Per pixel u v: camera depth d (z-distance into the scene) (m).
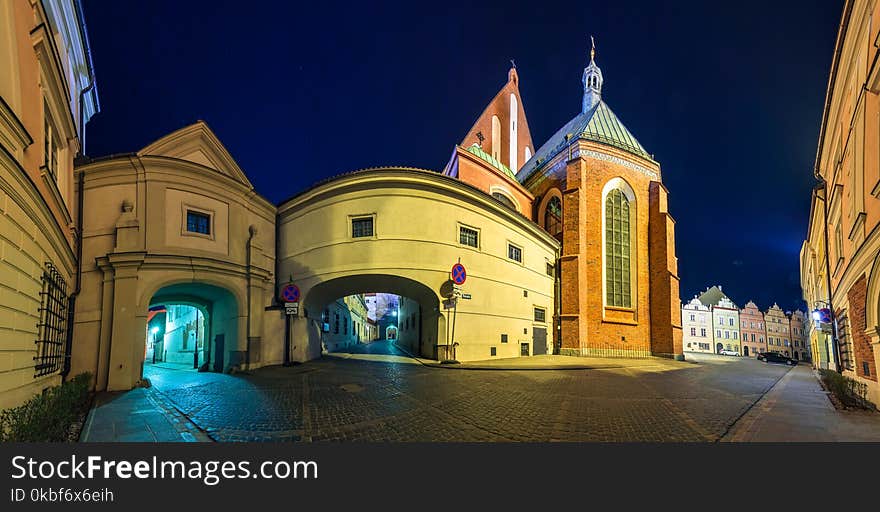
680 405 8.93
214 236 14.28
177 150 13.88
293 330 17.14
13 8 5.71
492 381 12.27
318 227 17.56
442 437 5.91
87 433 6.02
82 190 11.73
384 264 16.61
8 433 4.56
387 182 17.23
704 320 67.62
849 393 9.76
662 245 29.41
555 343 25.84
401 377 12.75
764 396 10.99
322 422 6.77
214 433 6.05
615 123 34.44
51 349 8.05
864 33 9.10
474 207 19.06
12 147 5.49
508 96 47.59
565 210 27.72
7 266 5.35
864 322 9.81
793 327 72.31
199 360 19.47
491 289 19.53
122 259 11.63
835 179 13.82
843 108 11.77
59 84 7.80
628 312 28.41
